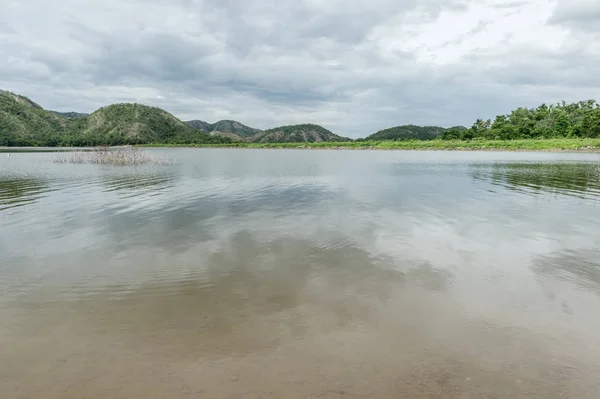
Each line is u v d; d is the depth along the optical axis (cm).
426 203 1298
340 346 413
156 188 1686
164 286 578
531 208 1199
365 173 2417
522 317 480
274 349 407
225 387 345
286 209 1191
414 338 430
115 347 412
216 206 1243
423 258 708
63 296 544
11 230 918
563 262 685
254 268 654
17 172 2494
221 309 502
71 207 1220
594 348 411
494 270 645
